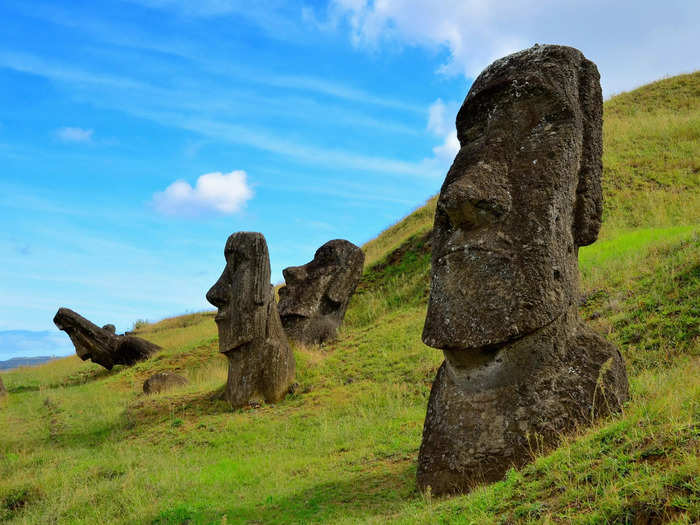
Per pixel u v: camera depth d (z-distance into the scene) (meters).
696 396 5.18
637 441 4.67
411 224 28.89
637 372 9.05
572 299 6.91
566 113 7.02
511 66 7.38
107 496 8.11
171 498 7.80
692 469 3.92
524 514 4.43
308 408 12.88
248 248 14.55
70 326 23.62
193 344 23.69
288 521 6.38
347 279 19.36
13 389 22.19
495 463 6.12
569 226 7.02
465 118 7.61
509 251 6.59
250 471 8.88
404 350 15.11
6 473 10.31
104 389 19.59
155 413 14.18
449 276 6.78
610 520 3.92
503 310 6.41
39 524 7.56
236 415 13.16
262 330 14.27
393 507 6.18
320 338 18.38
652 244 14.23
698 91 30.16
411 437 9.27
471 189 6.64
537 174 6.81
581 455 4.93
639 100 31.06
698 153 22.39
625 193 20.64
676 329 9.84
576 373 6.44
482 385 6.55
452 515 4.91
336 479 7.77
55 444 13.01
